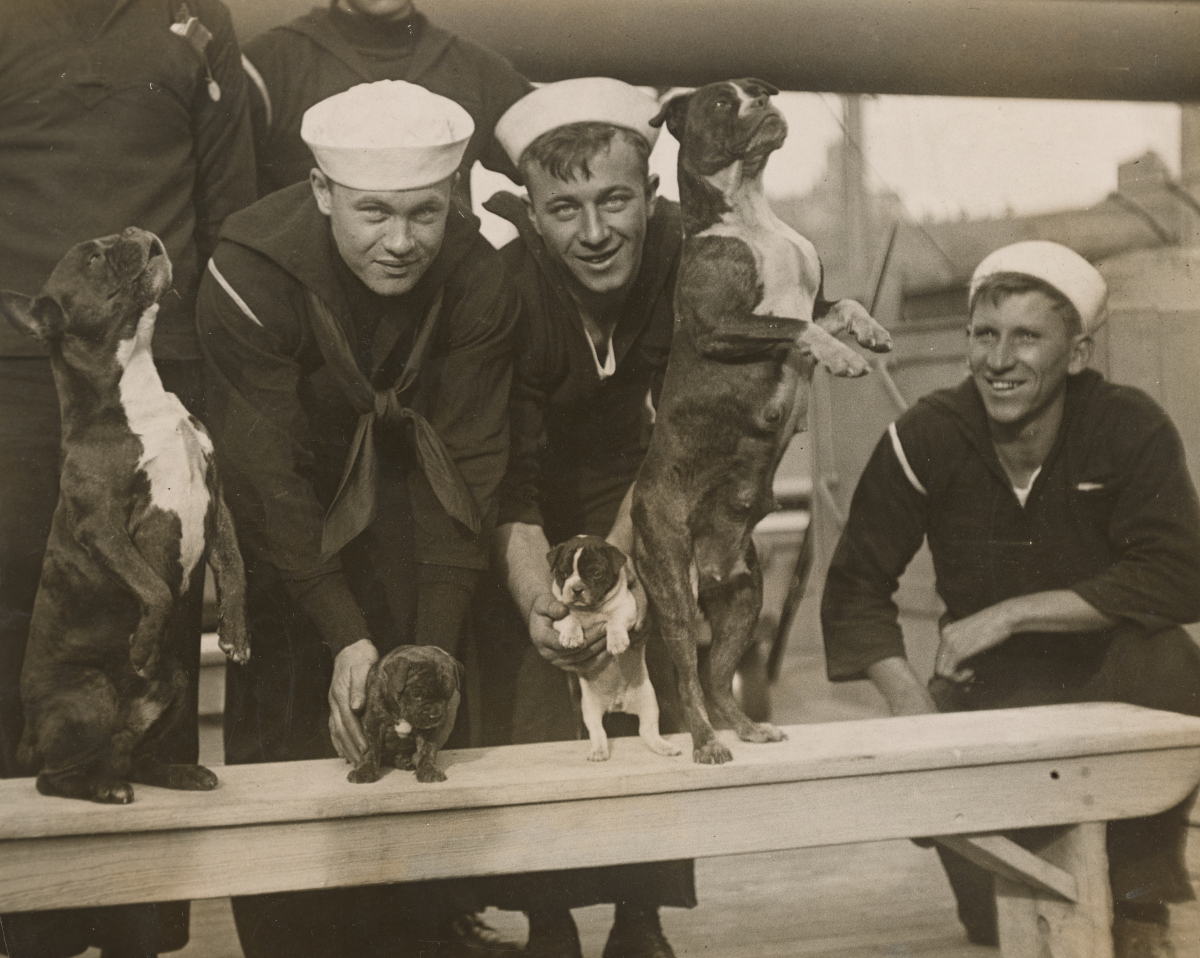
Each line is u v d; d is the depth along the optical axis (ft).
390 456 6.85
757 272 6.32
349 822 5.76
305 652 6.91
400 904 7.27
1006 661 8.23
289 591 6.43
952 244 9.61
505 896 7.23
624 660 6.37
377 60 7.20
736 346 6.29
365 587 6.85
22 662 6.48
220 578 6.07
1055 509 8.27
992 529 8.36
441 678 5.83
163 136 6.59
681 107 6.42
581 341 7.20
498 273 6.80
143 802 5.59
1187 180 9.34
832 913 8.11
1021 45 8.75
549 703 7.29
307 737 6.94
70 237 6.44
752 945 7.51
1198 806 7.30
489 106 7.34
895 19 8.34
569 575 6.01
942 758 6.46
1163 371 9.36
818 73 8.45
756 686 9.29
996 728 6.94
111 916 6.61
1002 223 9.49
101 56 6.49
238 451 6.34
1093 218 9.41
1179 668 8.00
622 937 7.24
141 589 5.61
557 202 6.79
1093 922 6.73
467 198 7.23
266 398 6.40
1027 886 7.04
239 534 6.44
